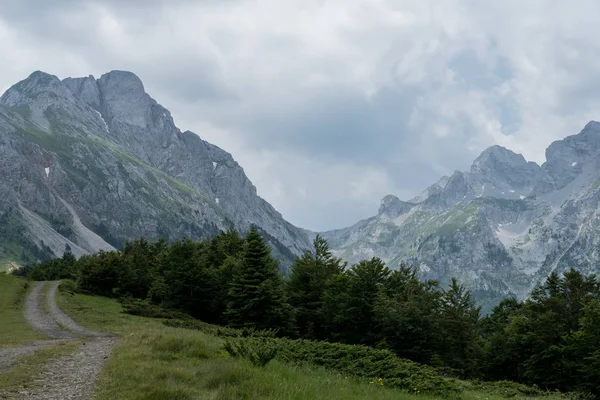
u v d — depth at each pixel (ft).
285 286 199.31
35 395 38.65
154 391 36.35
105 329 119.65
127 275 235.81
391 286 195.83
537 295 189.47
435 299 184.96
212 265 228.63
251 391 36.91
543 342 159.63
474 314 212.84
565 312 178.70
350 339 169.37
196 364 52.47
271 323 170.30
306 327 188.03
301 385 43.62
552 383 153.58
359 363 74.69
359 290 171.83
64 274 354.13
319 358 75.66
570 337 153.17
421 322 155.33
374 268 176.55
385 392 55.52
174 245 235.40
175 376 43.52
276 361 62.08
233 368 43.60
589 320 151.33
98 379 45.29
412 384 66.59
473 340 195.00
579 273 190.70
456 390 70.74
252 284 175.32
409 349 152.15
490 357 179.32
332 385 51.11
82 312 157.69
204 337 77.82
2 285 225.35
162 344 64.13
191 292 204.64
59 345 79.36
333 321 174.60
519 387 124.88
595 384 140.97
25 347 77.92
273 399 35.24
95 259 240.73
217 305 201.67
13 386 41.81
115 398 36.47
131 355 56.85
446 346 171.42
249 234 184.34
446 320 178.40
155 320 157.99
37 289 232.32
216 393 36.14
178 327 143.43
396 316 154.92
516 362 173.88
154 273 239.91
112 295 229.66
